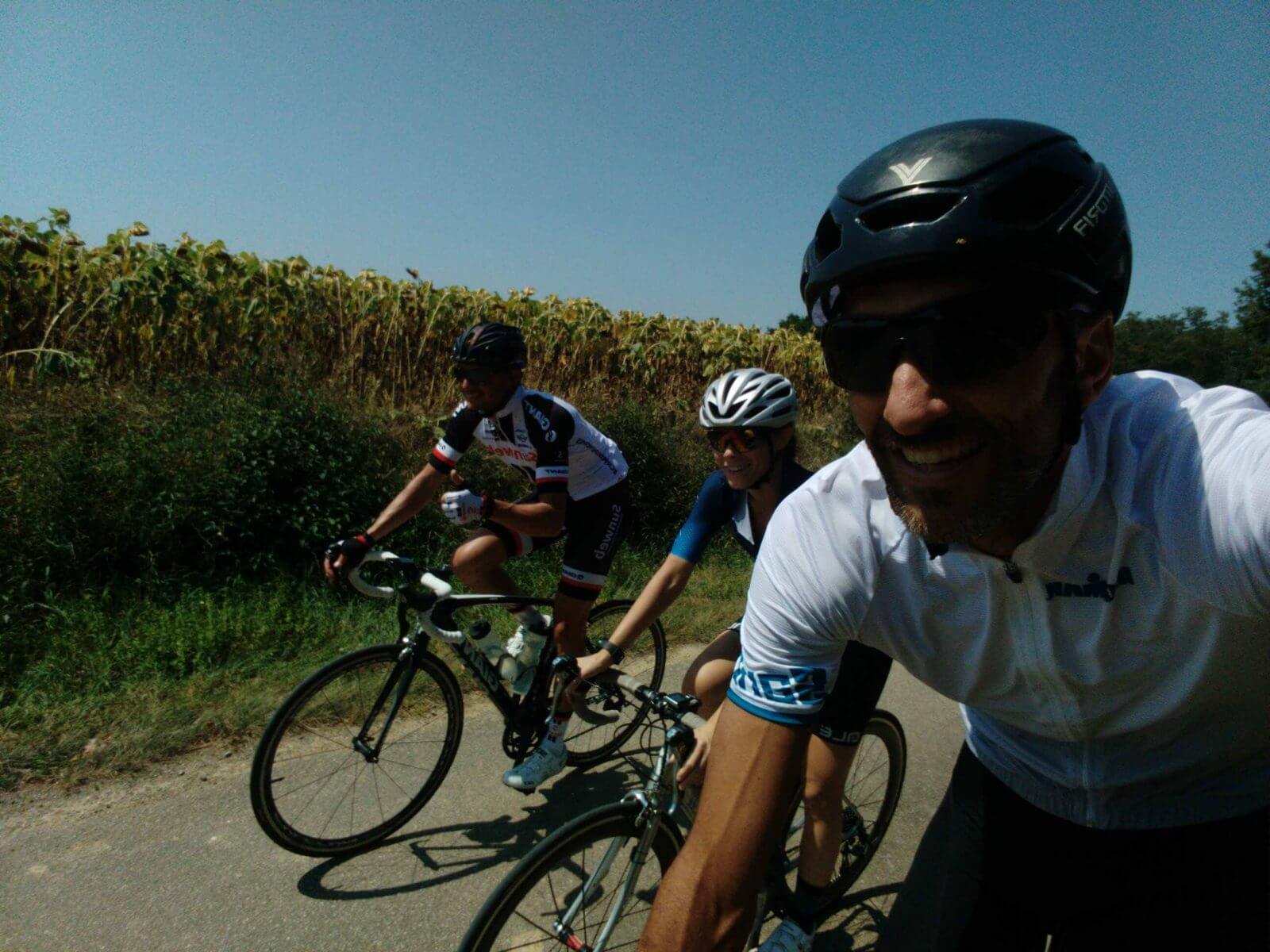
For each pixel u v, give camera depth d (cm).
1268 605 79
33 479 381
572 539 301
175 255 577
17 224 538
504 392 281
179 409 458
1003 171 78
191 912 211
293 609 403
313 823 247
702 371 1112
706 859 105
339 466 464
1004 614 98
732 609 492
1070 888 123
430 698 312
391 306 720
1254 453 78
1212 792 114
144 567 398
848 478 103
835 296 87
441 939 211
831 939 215
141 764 272
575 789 292
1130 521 85
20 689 307
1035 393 77
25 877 217
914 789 294
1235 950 111
